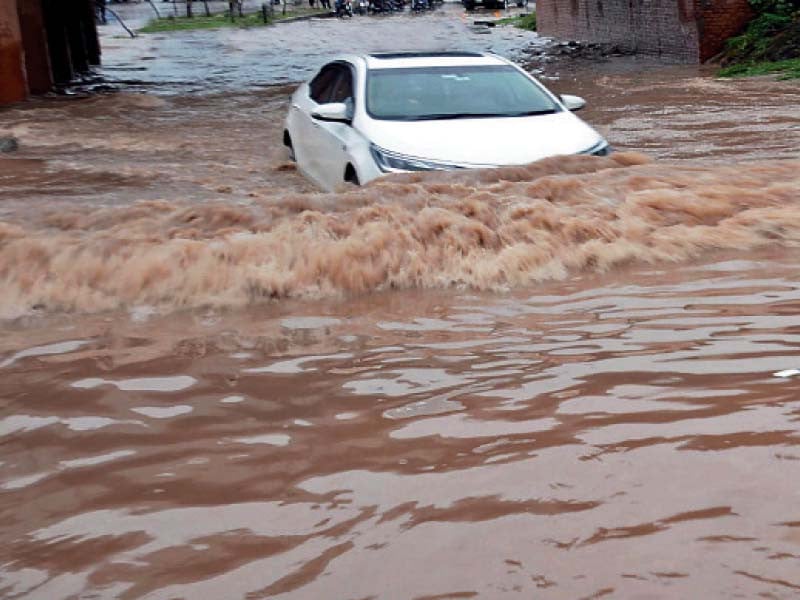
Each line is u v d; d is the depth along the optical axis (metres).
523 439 3.39
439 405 3.76
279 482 3.18
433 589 2.50
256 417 3.76
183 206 6.54
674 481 2.99
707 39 19.62
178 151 11.26
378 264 5.63
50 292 5.38
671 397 3.67
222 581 2.60
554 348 4.36
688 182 6.95
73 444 3.58
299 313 5.15
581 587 2.46
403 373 4.16
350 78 8.68
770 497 2.86
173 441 3.56
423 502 2.97
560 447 3.30
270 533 2.85
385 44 33.56
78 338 4.84
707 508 2.82
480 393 3.86
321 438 3.52
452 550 2.68
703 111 12.59
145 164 10.19
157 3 68.06
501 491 3.01
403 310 5.13
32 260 5.54
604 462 3.16
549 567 2.56
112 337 4.84
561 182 6.80
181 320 5.10
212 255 5.60
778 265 5.61
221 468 3.31
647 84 16.42
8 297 5.34
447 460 3.26
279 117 14.69
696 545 2.62
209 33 42.31
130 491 3.17
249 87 20.12
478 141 7.48
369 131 7.73
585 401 3.69
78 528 2.94
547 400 3.73
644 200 6.49
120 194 8.16
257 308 5.28
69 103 17.03
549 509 2.88
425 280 5.59
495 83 8.41
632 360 4.12
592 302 5.09
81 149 11.46
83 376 4.29
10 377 4.30
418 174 7.08
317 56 29.22
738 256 5.85
